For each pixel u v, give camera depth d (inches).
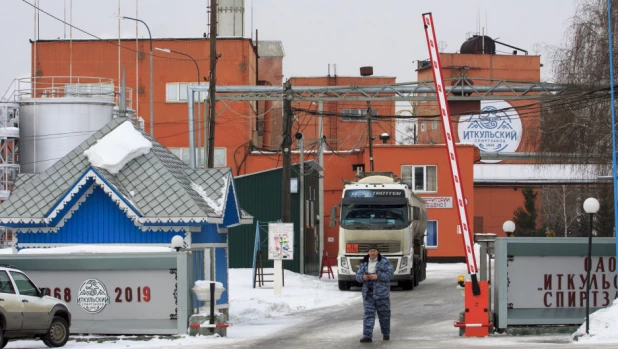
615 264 987.3
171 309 997.2
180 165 1195.9
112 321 1001.5
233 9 3260.3
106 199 1104.2
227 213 1215.6
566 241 979.3
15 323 863.7
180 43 3058.6
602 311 932.0
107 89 2699.3
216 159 3043.8
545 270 981.8
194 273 1089.4
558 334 975.0
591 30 1884.8
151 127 2330.2
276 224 1633.9
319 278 2206.0
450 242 3120.1
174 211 1072.2
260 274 1798.7
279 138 3587.6
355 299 1624.0
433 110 4128.9
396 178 1955.0
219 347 896.9
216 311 1052.5
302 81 4057.6
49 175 1133.7
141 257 995.9
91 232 1104.2
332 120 3838.6
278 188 2271.2
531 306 979.3
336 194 3211.1
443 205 3127.5
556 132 1936.5
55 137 2518.5
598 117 1865.2
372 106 3988.7
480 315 976.3
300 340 960.3
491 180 3767.2
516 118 3708.2
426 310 1370.6
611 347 796.6
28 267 1011.3
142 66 3058.6
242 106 3046.3
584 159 1895.9
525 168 3875.5
